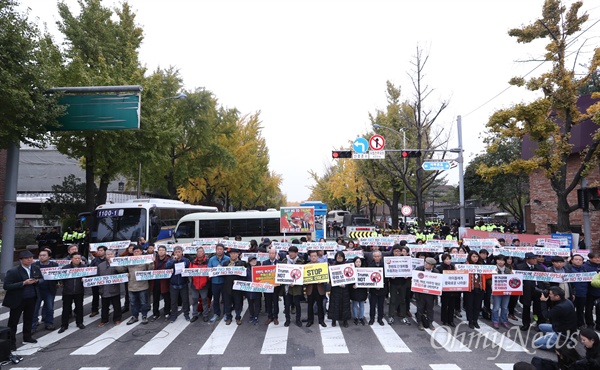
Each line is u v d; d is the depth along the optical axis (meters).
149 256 9.50
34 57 12.70
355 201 45.41
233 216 19.09
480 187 32.47
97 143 18.31
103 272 9.23
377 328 8.87
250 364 6.75
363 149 17.33
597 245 17.06
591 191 11.77
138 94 14.05
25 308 7.98
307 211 17.00
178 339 8.15
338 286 9.02
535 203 20.88
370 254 10.43
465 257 10.63
